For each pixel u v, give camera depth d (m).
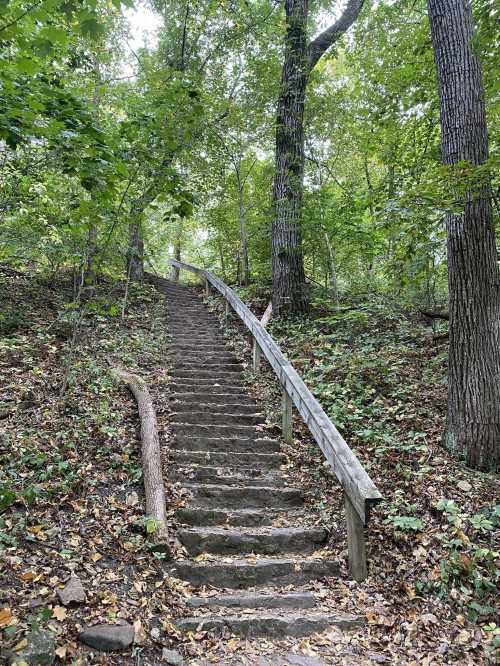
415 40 9.20
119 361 7.14
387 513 3.88
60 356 6.61
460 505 3.85
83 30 2.64
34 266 11.06
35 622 2.53
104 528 3.54
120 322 9.13
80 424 4.86
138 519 3.70
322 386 6.22
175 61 12.53
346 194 9.77
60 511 3.60
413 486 4.15
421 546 3.51
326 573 3.53
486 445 4.43
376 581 3.41
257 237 13.14
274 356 6.01
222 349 8.55
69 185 7.29
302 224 9.55
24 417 4.80
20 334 7.16
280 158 9.88
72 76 6.59
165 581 3.22
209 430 5.47
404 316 9.13
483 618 2.99
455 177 4.33
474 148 4.82
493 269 4.70
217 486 4.41
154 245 17.39
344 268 11.52
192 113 4.46
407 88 8.87
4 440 4.27
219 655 2.74
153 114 4.44
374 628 3.03
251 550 3.72
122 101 6.52
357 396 6.03
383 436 4.86
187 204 4.37
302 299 9.66
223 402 6.36
